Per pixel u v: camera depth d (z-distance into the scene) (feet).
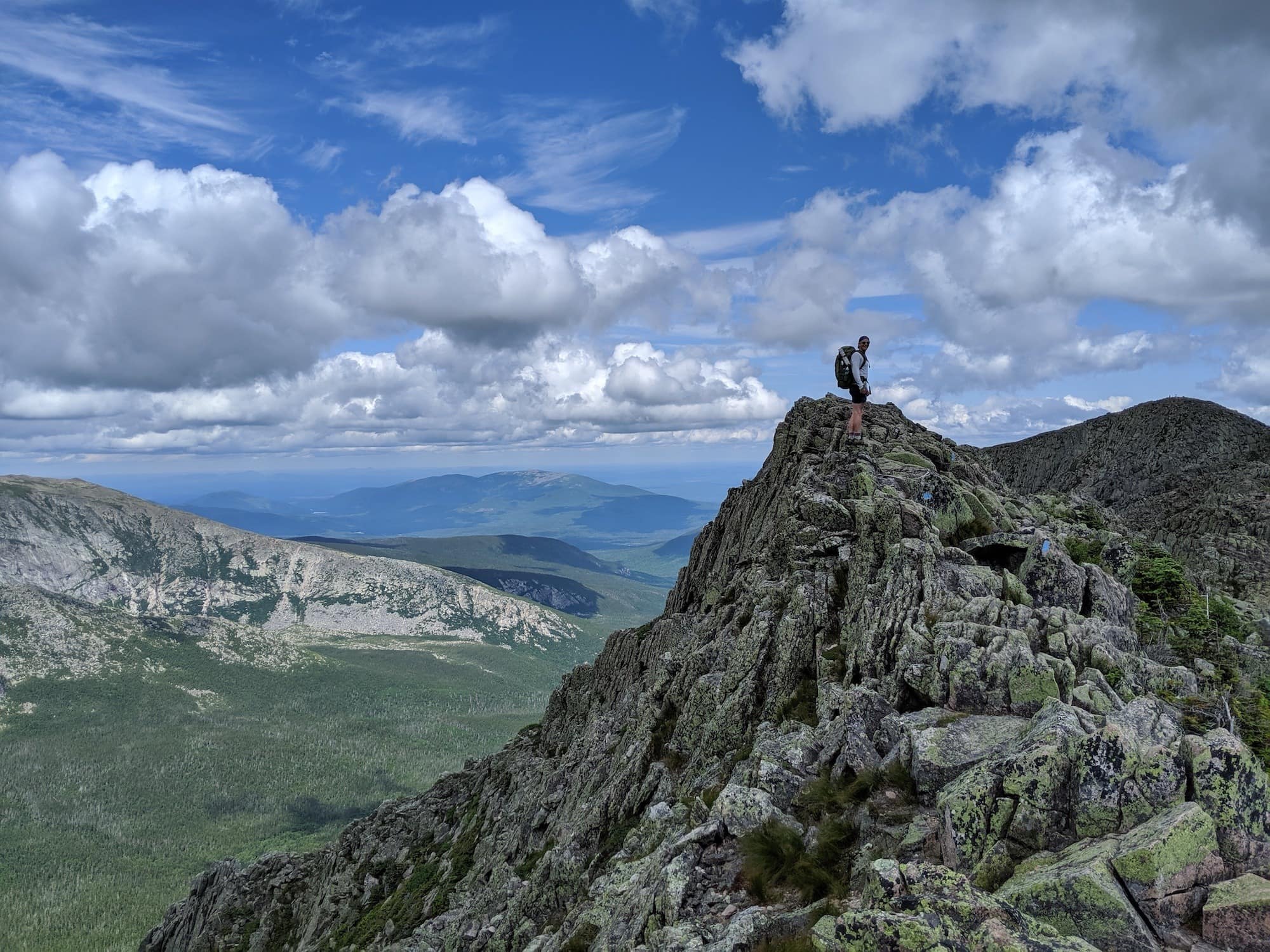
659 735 127.13
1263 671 110.83
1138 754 51.42
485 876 199.31
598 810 123.13
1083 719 58.08
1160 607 127.54
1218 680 94.38
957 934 41.83
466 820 290.35
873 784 63.93
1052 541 105.40
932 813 58.23
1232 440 502.79
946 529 115.96
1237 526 312.09
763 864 62.13
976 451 188.34
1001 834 52.01
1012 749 57.36
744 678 108.78
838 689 85.71
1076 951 39.27
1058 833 51.06
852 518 124.26
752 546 165.68
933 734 63.67
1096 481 529.04
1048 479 578.25
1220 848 46.39
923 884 45.91
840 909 51.39
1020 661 68.64
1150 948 41.55
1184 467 489.26
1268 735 73.97
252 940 371.97
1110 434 569.23
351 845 350.02
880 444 154.61
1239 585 249.14
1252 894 41.70
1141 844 45.37
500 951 121.90
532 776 238.48
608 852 109.91
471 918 165.27
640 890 73.46
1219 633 116.37
